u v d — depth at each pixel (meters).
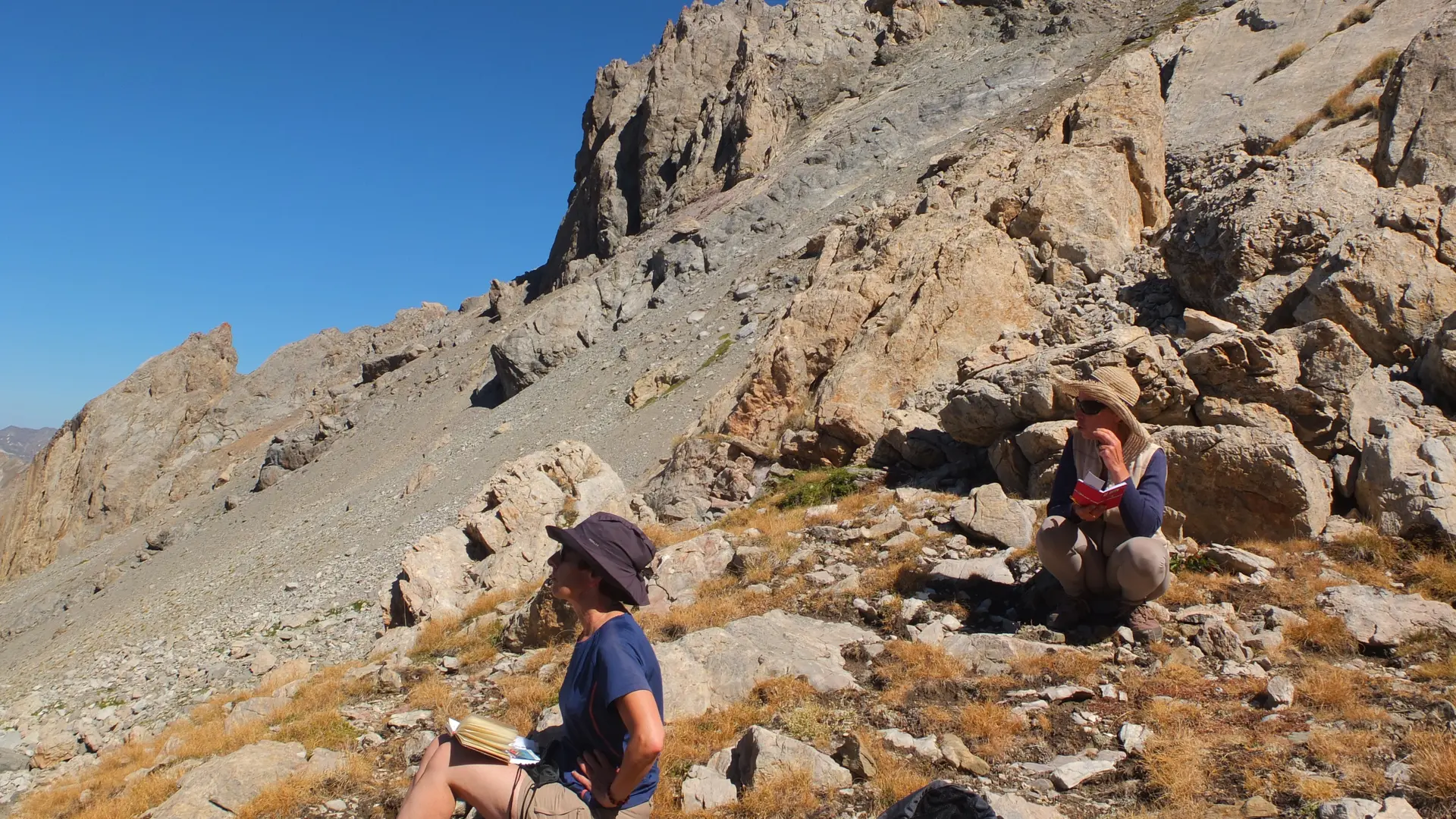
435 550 18.61
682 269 51.19
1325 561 7.89
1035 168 18.33
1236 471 8.70
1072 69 51.16
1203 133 24.66
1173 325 13.48
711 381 35.50
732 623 8.04
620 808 3.33
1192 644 6.60
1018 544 9.12
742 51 64.69
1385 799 4.02
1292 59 26.14
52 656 37.59
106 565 60.59
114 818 6.86
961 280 16.08
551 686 8.05
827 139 54.84
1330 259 11.15
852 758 5.30
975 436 12.07
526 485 20.16
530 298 74.12
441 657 10.70
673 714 6.58
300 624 26.14
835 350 17.45
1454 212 10.97
